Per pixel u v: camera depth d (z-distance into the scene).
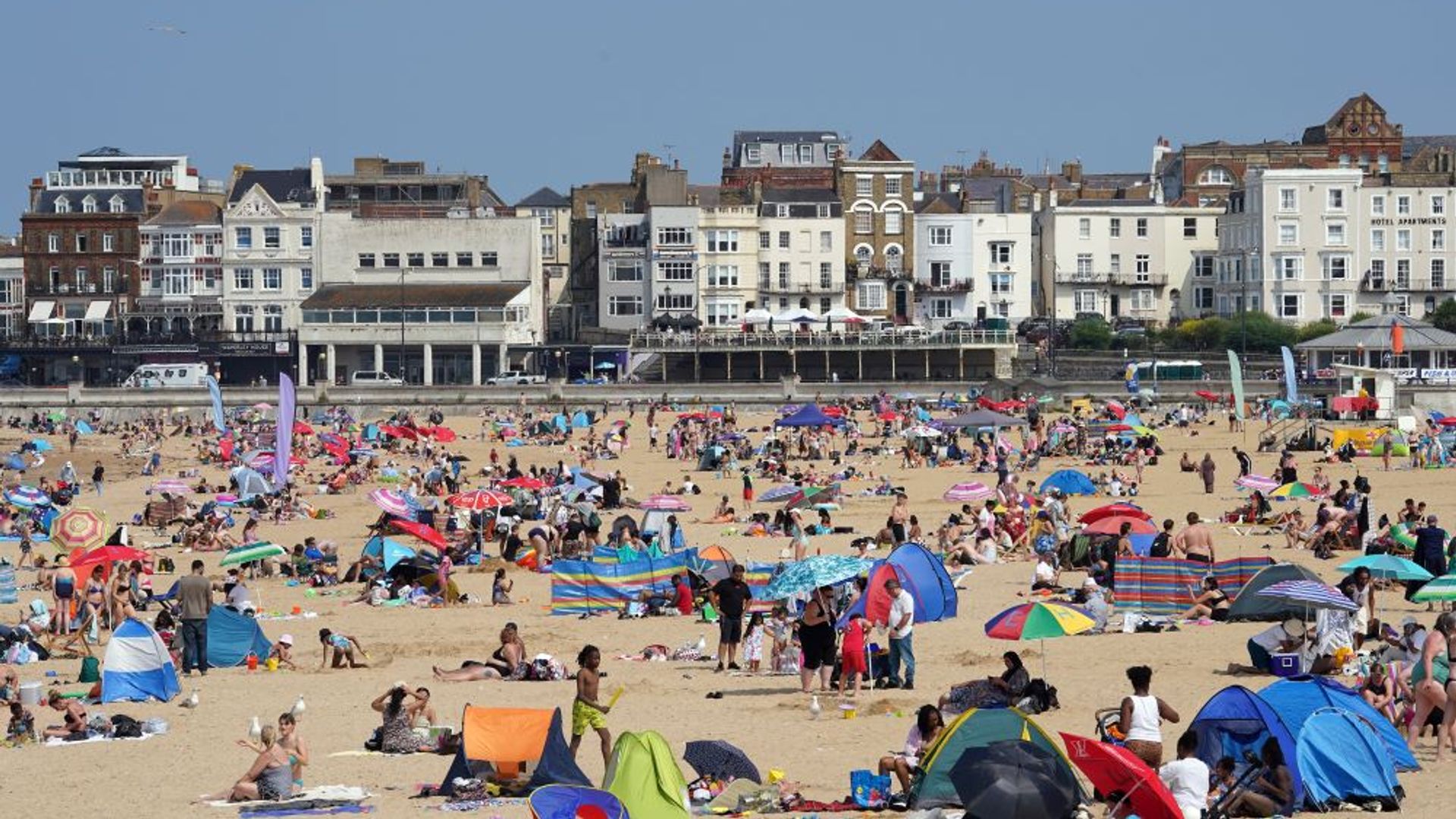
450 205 183.88
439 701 37.44
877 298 173.12
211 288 175.25
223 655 42.97
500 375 153.00
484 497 67.06
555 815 24.88
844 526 69.56
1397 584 48.19
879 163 173.38
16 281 188.50
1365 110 188.25
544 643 45.50
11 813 28.97
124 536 58.09
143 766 32.19
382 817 27.98
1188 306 178.25
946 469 95.19
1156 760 27.70
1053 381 131.00
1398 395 118.56
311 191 176.00
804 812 27.38
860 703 35.59
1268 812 25.95
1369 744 26.78
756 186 174.50
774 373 153.12
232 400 138.88
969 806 24.39
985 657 40.03
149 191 184.38
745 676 39.59
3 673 38.69
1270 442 100.12
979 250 173.62
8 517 77.69
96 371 168.75
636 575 50.50
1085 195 191.62
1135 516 55.69
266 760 29.47
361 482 94.38
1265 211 166.62
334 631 48.44
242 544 64.94
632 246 172.38
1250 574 44.22
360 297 161.88
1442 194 165.88
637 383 143.62
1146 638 42.00
